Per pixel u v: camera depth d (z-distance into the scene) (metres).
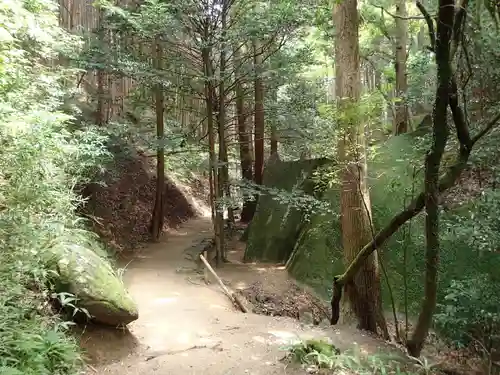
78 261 4.65
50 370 3.53
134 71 9.17
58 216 5.20
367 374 4.37
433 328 6.11
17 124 4.24
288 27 9.20
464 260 6.21
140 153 14.55
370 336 5.92
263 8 9.45
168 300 6.99
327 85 13.51
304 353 4.62
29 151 4.28
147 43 10.35
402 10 11.67
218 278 8.26
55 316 4.16
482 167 5.69
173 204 14.84
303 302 8.27
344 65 6.29
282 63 10.01
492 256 5.98
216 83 9.85
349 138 6.04
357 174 6.27
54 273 4.40
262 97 11.95
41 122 4.47
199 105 14.69
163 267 9.12
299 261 9.27
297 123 10.15
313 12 9.03
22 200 4.37
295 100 10.46
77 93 9.70
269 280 8.98
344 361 4.51
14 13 5.46
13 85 5.02
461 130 4.26
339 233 9.11
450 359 5.42
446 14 3.75
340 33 6.41
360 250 6.25
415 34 14.82
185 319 6.11
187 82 10.05
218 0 8.96
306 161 10.84
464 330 5.34
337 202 9.45
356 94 6.24
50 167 4.85
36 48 6.98
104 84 12.24
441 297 6.15
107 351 4.48
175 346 5.06
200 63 10.12
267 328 5.93
